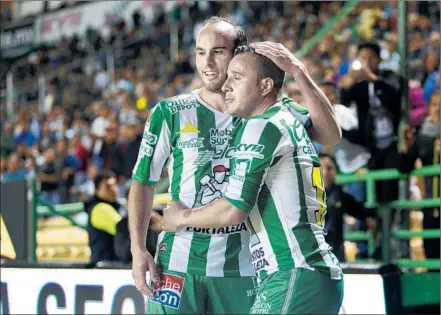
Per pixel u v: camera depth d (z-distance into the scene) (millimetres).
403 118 10781
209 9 27891
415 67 16297
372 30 20531
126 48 28594
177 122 6277
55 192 18781
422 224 10312
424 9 20547
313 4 25062
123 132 16672
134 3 29844
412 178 11523
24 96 27859
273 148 5238
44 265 9602
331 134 5727
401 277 7938
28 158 20375
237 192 5262
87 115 25062
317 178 5414
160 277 6328
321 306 5230
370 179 10383
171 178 6355
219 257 6277
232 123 6297
